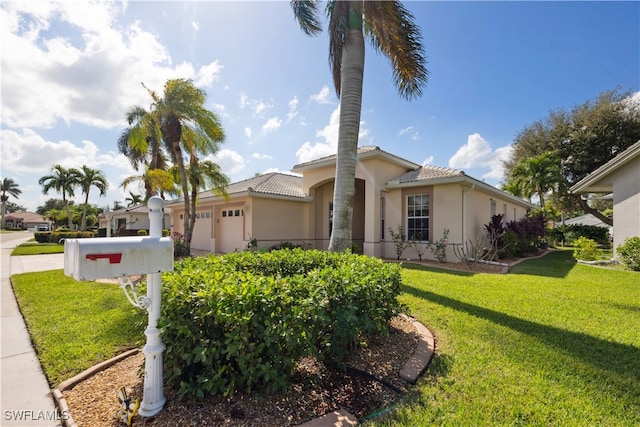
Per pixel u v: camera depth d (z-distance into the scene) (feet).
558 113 91.50
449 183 40.09
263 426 7.73
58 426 8.17
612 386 9.65
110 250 6.99
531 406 8.58
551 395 9.14
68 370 11.03
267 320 8.28
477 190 45.93
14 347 13.30
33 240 104.99
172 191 57.57
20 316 17.62
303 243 54.44
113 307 18.54
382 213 47.26
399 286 13.97
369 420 8.02
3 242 93.09
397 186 43.96
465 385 9.67
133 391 9.39
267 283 9.55
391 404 8.84
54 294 21.89
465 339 13.39
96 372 10.75
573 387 9.59
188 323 8.50
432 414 8.20
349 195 24.70
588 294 21.50
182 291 9.15
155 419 7.88
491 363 11.14
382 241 46.80
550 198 96.32
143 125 44.52
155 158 66.69
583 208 87.51
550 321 15.76
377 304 11.66
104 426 7.79
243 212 51.16
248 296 8.42
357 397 9.20
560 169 82.58
